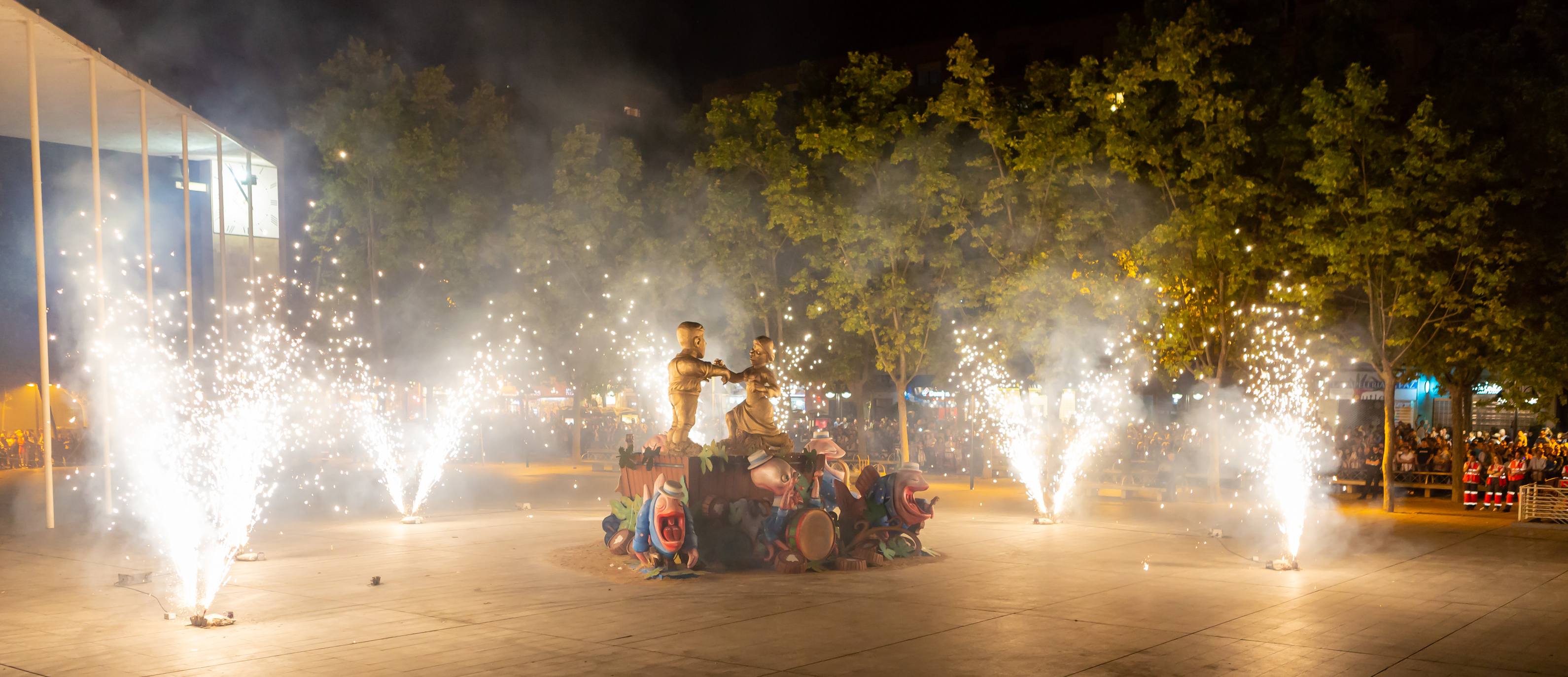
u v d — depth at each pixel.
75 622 11.65
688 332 16.72
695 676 9.34
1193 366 28.94
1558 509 22.59
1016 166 28.48
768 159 32.19
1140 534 20.36
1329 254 25.14
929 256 32.09
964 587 14.23
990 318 30.22
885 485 16.86
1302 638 11.03
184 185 26.28
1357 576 15.27
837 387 43.59
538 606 12.73
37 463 40.75
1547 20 26.31
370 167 38.88
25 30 19.45
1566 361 24.31
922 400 43.66
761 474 15.69
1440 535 20.53
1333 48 28.86
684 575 14.83
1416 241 24.45
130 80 22.92
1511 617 12.23
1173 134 27.78
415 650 10.30
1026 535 20.19
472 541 19.03
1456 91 27.12
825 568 15.67
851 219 31.55
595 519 22.89
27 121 26.58
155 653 10.14
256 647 10.43
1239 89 28.23
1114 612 12.44
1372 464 29.45
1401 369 27.16
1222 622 11.87
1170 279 26.92
